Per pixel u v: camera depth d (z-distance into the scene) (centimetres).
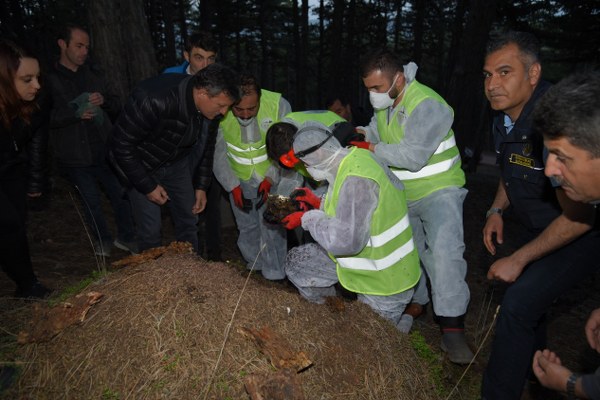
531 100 213
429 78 3684
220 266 244
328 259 263
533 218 235
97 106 362
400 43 3312
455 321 267
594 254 197
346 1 2617
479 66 796
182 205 333
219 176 350
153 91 268
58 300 241
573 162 130
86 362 187
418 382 228
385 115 291
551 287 201
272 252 355
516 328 207
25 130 273
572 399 254
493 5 768
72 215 496
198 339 194
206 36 331
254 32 3484
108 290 219
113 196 400
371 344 228
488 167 1794
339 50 2119
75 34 352
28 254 278
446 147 279
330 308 244
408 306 324
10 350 200
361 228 216
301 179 344
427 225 280
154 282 219
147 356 186
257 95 293
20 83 243
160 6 2367
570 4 1680
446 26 2934
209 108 267
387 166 271
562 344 332
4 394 180
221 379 183
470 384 259
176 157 309
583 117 121
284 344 200
